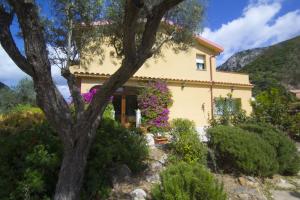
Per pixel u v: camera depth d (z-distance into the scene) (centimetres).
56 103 562
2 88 2498
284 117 1498
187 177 566
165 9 497
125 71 544
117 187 725
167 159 894
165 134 1212
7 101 2348
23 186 619
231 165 941
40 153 674
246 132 985
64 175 583
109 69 1579
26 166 661
